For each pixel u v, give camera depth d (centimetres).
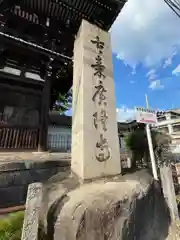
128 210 294
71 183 372
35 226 229
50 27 834
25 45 738
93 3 716
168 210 486
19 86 827
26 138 746
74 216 243
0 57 789
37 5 723
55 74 923
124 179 416
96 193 305
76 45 571
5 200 436
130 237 283
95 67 515
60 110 1536
